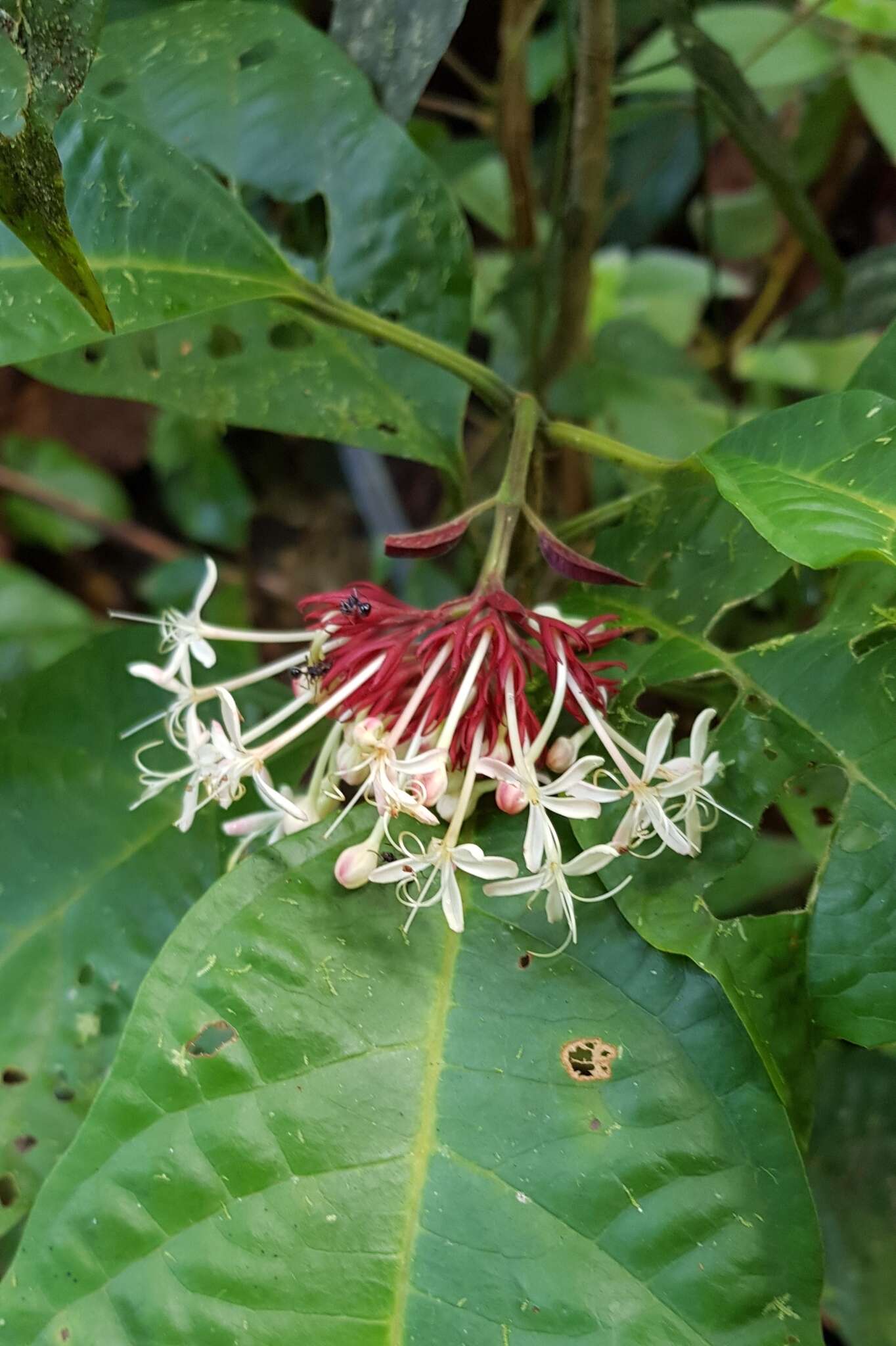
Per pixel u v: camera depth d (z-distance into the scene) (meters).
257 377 0.32
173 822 0.32
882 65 0.45
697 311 0.58
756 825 0.25
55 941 0.31
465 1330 0.23
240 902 0.25
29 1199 0.29
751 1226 0.23
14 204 0.23
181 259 0.28
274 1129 0.24
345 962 0.25
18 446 0.72
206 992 0.25
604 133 0.36
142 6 0.40
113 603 0.77
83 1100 0.29
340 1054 0.24
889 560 0.21
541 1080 0.24
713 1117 0.24
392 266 0.32
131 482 0.79
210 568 0.29
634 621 0.29
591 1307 0.23
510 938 0.25
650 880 0.25
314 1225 0.23
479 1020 0.25
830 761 0.25
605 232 0.61
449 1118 0.24
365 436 0.32
